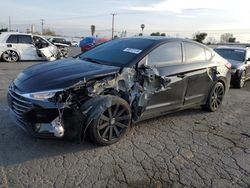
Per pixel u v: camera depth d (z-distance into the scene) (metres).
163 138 4.65
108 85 4.13
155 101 4.74
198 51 5.75
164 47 4.98
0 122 4.73
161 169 3.67
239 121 5.84
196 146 4.44
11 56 13.95
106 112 4.08
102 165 3.66
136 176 3.47
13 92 3.99
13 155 3.74
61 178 3.32
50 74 4.04
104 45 5.50
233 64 9.93
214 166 3.85
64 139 4.12
